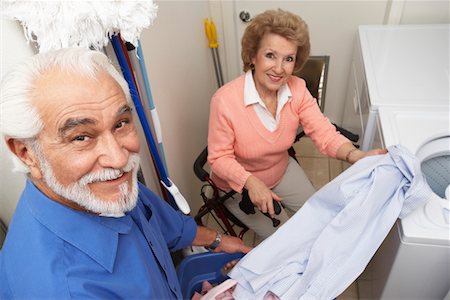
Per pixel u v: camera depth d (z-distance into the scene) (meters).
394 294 1.25
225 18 2.18
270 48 1.31
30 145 0.66
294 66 1.45
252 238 2.01
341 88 2.37
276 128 1.46
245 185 1.40
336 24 2.12
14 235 0.75
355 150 1.38
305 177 1.73
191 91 1.86
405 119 1.41
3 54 0.80
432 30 1.90
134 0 0.79
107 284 0.75
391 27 1.94
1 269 0.76
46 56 0.65
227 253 1.38
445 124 1.38
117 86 0.69
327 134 1.47
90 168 0.68
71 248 0.73
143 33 1.25
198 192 2.08
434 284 1.17
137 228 0.93
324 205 1.18
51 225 0.72
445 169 1.44
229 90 1.42
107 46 0.98
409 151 1.16
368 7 2.03
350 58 2.22
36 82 0.62
